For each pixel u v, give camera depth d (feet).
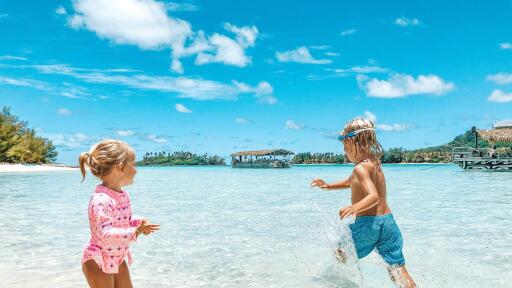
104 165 8.87
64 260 15.89
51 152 207.82
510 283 12.68
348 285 12.40
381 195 12.25
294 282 12.89
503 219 26.25
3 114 183.11
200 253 17.24
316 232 21.80
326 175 123.03
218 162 587.27
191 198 44.11
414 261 15.40
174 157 617.21
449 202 36.94
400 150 394.11
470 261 15.34
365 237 12.12
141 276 13.82
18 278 13.37
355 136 12.53
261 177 113.60
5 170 149.48
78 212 31.14
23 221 26.40
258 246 18.61
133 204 37.55
